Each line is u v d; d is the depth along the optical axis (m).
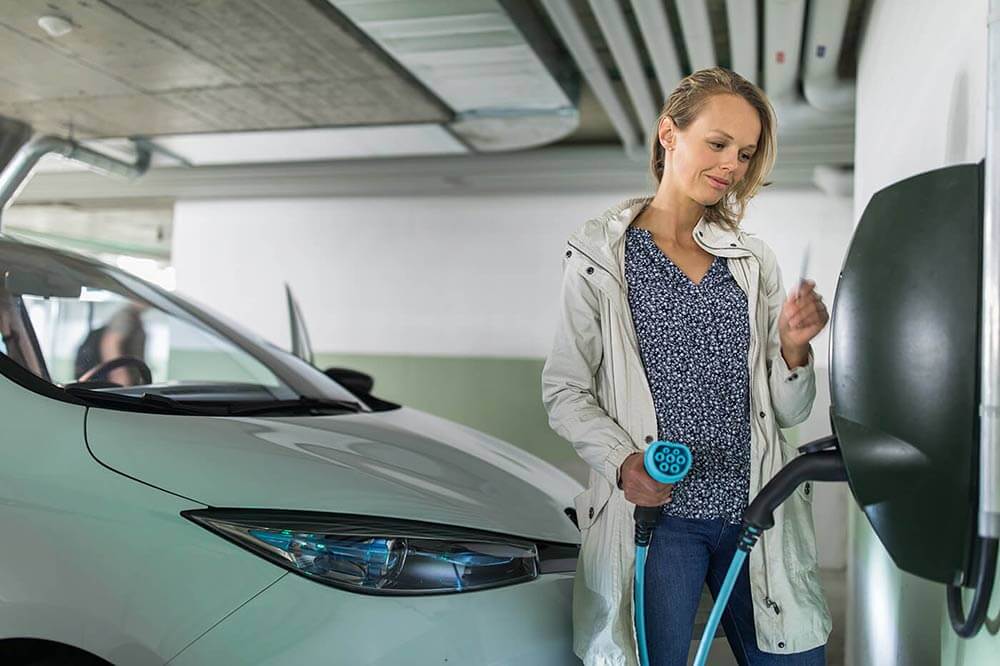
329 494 1.56
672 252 1.47
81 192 7.36
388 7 3.57
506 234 6.76
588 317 1.46
